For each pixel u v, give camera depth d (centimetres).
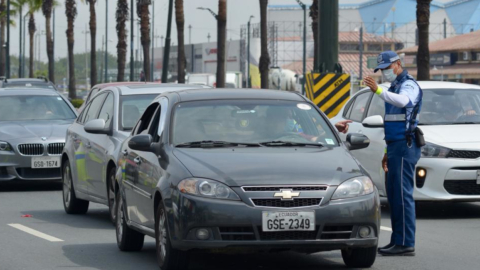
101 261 2653
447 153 3538
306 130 2580
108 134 3512
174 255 2286
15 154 4900
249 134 2531
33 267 2567
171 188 2275
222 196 2197
